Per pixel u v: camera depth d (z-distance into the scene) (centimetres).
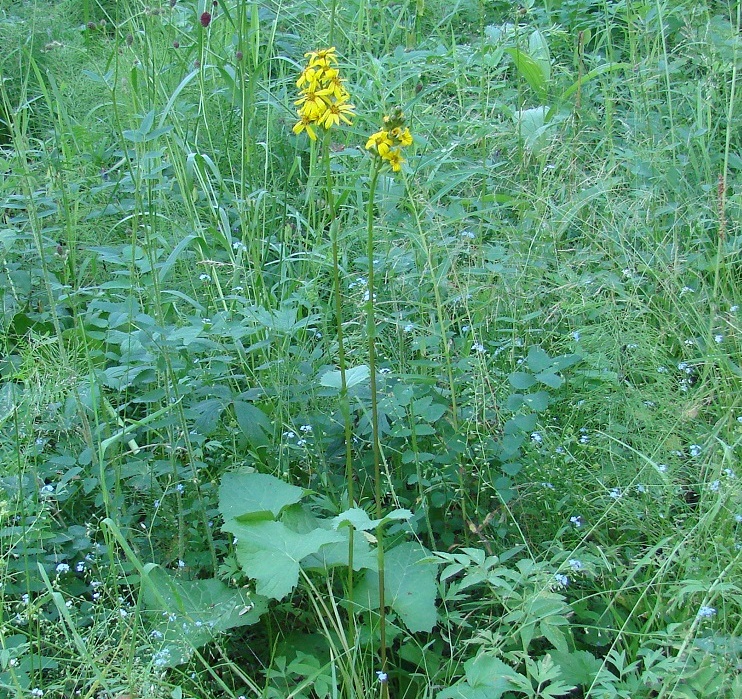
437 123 319
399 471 249
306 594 225
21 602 215
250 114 321
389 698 216
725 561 215
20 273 285
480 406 245
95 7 449
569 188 302
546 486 236
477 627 220
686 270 286
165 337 233
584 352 258
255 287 276
